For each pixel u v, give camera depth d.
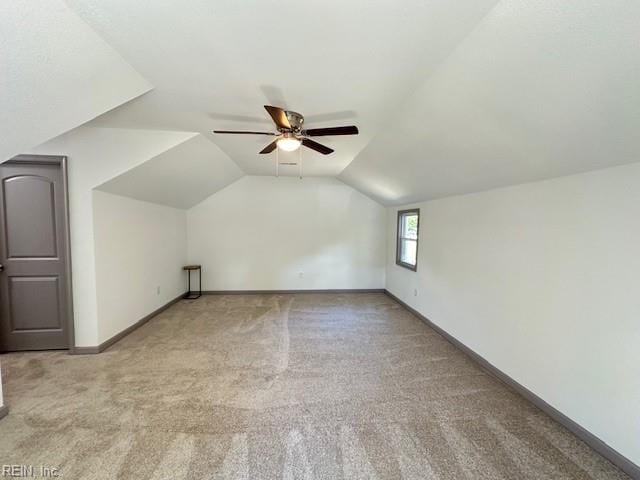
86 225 2.98
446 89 1.80
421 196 4.00
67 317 3.02
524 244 2.37
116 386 2.43
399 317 4.35
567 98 1.38
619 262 1.67
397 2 1.21
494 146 2.08
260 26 1.39
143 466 1.63
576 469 1.64
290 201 5.61
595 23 1.03
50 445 1.77
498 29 1.26
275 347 3.26
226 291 5.61
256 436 1.87
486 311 2.83
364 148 3.36
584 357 1.87
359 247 5.77
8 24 1.21
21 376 2.57
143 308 3.97
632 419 1.60
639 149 1.47
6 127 1.57
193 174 4.10
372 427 1.96
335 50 1.57
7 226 2.89
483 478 1.57
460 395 2.35
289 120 2.20
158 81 1.96
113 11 1.31
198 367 2.78
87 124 2.85
